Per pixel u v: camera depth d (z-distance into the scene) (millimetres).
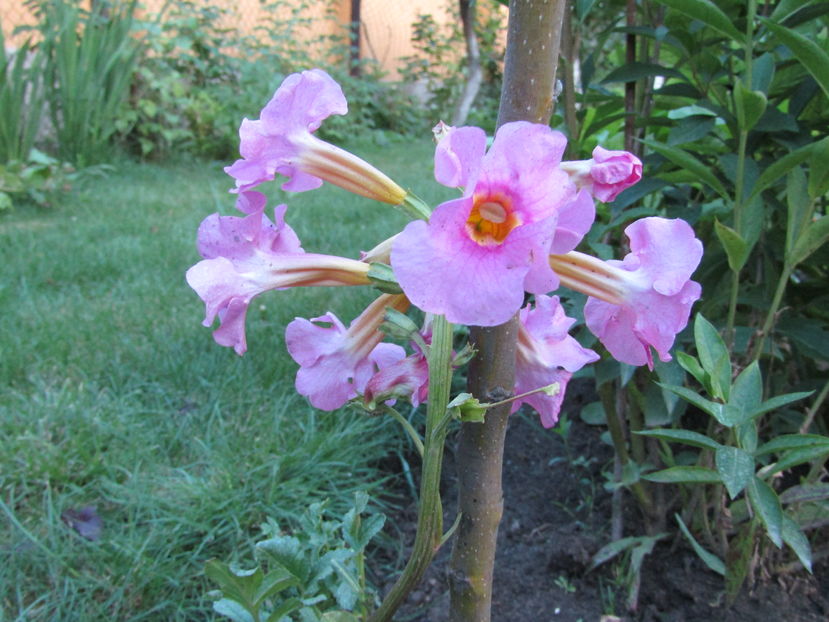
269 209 1367
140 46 1864
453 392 741
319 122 292
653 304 277
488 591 332
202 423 671
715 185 449
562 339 326
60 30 1696
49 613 477
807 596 496
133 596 487
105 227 1274
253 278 294
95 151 1788
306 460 607
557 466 661
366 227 1288
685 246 274
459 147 239
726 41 556
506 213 249
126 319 880
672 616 493
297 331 324
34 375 737
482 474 312
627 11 513
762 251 524
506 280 233
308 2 2715
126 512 562
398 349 350
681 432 383
